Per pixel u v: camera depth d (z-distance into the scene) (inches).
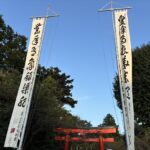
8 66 1927.9
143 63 1517.0
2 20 2012.8
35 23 932.6
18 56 1974.7
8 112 1087.0
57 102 1417.3
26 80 879.1
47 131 1212.5
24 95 865.5
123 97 831.7
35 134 1186.0
